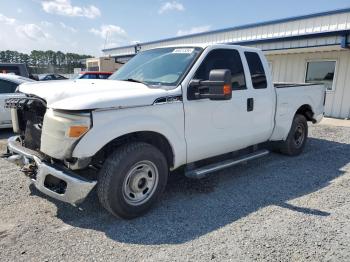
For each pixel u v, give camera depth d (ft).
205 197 13.96
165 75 13.51
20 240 10.30
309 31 39.37
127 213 11.53
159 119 11.96
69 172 10.74
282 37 40.29
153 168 12.14
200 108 13.29
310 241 10.48
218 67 14.39
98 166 11.78
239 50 15.65
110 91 11.55
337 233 11.01
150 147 11.87
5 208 12.50
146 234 10.83
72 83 12.82
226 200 13.69
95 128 10.40
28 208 12.55
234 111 14.85
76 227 11.21
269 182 15.98
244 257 9.56
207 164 15.43
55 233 10.78
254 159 18.22
